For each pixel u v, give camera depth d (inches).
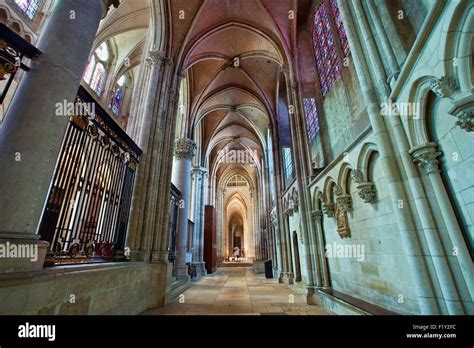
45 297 113.7
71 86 133.6
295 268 470.3
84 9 150.7
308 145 379.9
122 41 647.8
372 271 205.0
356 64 195.3
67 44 135.7
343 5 220.4
